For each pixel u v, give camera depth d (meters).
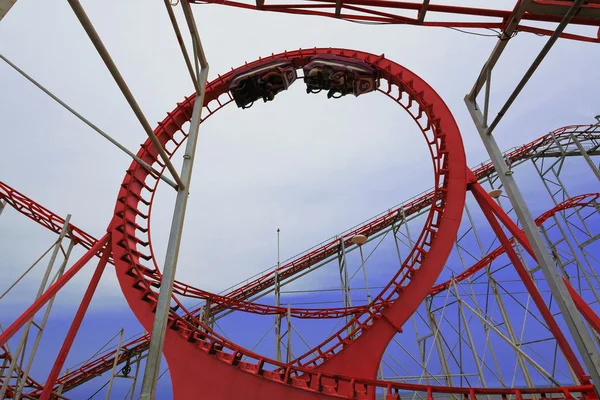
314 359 12.65
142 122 3.92
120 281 13.06
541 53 4.89
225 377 11.41
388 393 9.47
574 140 20.38
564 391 8.15
